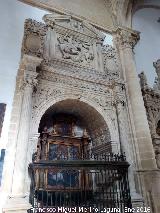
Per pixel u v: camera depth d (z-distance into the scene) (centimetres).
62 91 1087
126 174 982
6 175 795
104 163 931
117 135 1134
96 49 1339
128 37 1448
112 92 1240
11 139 867
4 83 964
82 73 1180
